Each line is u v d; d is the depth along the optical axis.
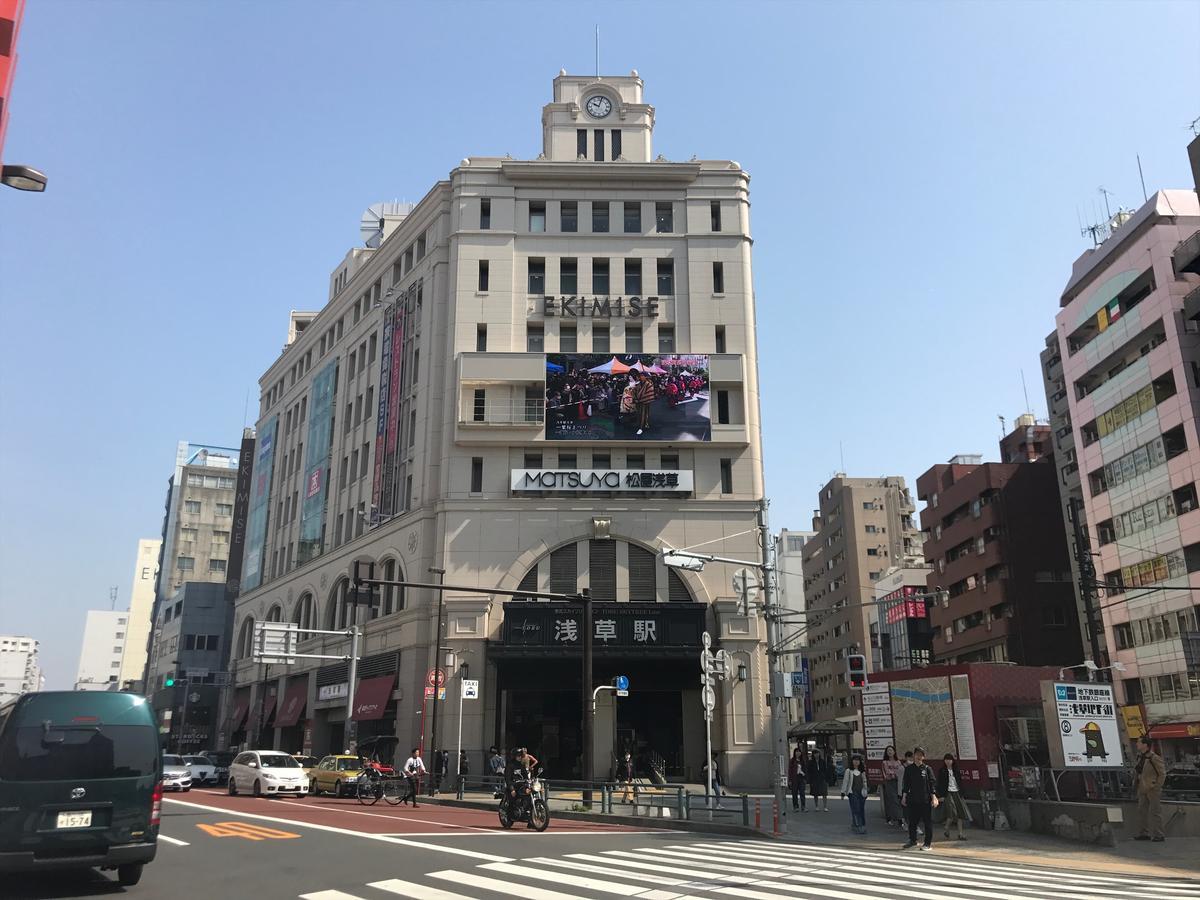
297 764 31.45
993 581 63.69
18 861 10.19
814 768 27.50
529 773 20.67
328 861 13.42
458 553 39.31
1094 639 34.94
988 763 20.45
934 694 21.67
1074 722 20.58
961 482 68.62
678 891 10.92
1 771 10.40
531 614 37.72
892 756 21.31
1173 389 46.91
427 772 36.50
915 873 13.38
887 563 91.50
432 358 43.56
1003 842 18.06
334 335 57.91
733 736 36.56
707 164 44.69
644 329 42.41
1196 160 40.28
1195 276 47.38
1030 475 65.06
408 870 12.50
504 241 43.59
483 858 13.93
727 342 42.09
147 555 140.88
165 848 14.95
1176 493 46.41
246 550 65.44
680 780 37.12
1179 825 18.48
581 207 44.22
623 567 39.12
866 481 98.69
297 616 53.97
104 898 10.41
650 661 38.03
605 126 46.41
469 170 44.66
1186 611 45.28
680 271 43.22
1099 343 52.62
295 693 51.62
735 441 40.25
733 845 17.25
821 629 100.12
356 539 47.81
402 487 44.53
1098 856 16.08
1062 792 20.86
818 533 105.25
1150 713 46.94
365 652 44.31
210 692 82.56
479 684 37.53
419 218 47.84
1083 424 54.22
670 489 39.66
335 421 54.53
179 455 111.94
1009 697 21.23
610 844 16.70
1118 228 53.69
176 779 33.94
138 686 112.44
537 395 41.22
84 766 10.80
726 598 38.22
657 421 40.28
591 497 39.97
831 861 14.78
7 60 11.35
